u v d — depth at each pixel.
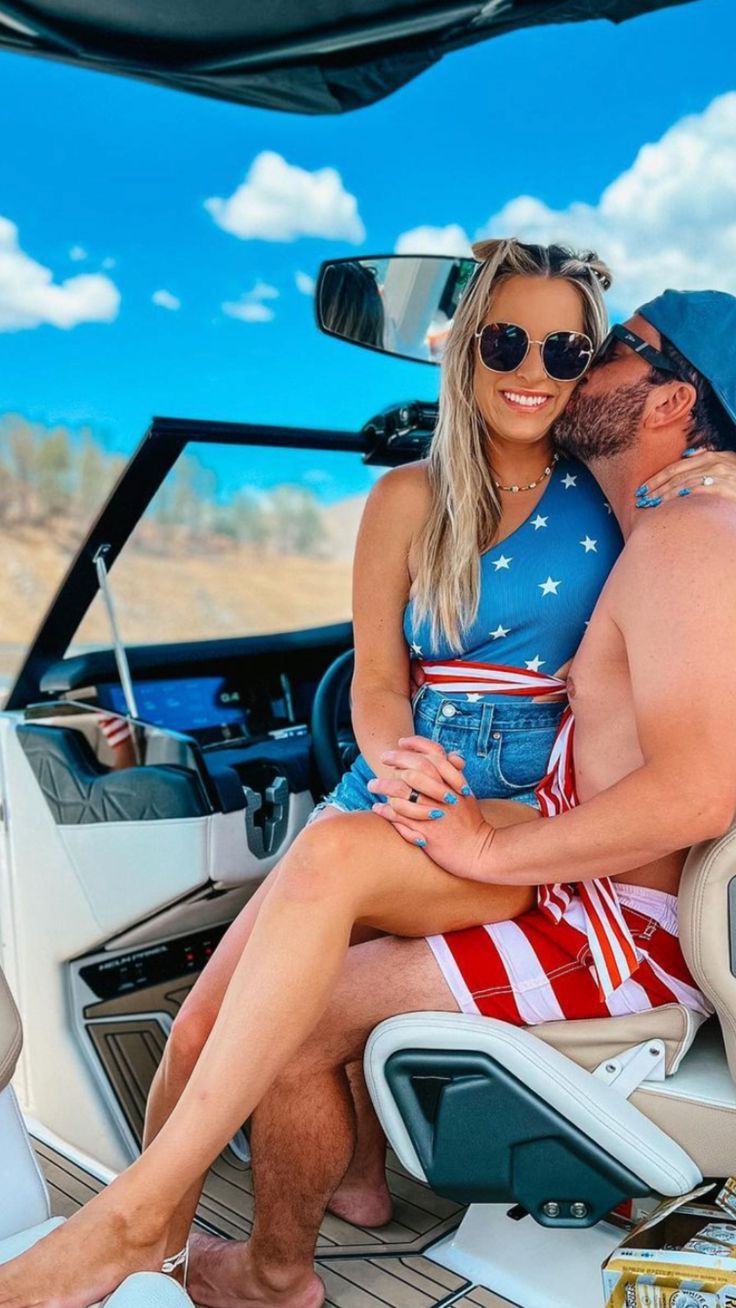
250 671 2.81
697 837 1.54
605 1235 1.95
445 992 1.68
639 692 1.58
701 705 1.52
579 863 1.59
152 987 2.33
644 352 1.72
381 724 1.94
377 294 2.23
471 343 1.81
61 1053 2.30
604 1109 1.62
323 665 2.92
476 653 1.88
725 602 1.53
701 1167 1.65
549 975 1.67
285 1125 1.73
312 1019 1.58
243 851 2.27
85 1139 2.29
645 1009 1.67
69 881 2.26
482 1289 1.88
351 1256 1.97
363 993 1.70
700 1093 1.63
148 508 2.40
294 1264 1.80
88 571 2.44
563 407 1.79
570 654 1.86
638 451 1.76
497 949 1.69
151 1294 1.36
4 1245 1.45
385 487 2.00
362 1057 1.76
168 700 2.69
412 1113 1.70
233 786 2.25
